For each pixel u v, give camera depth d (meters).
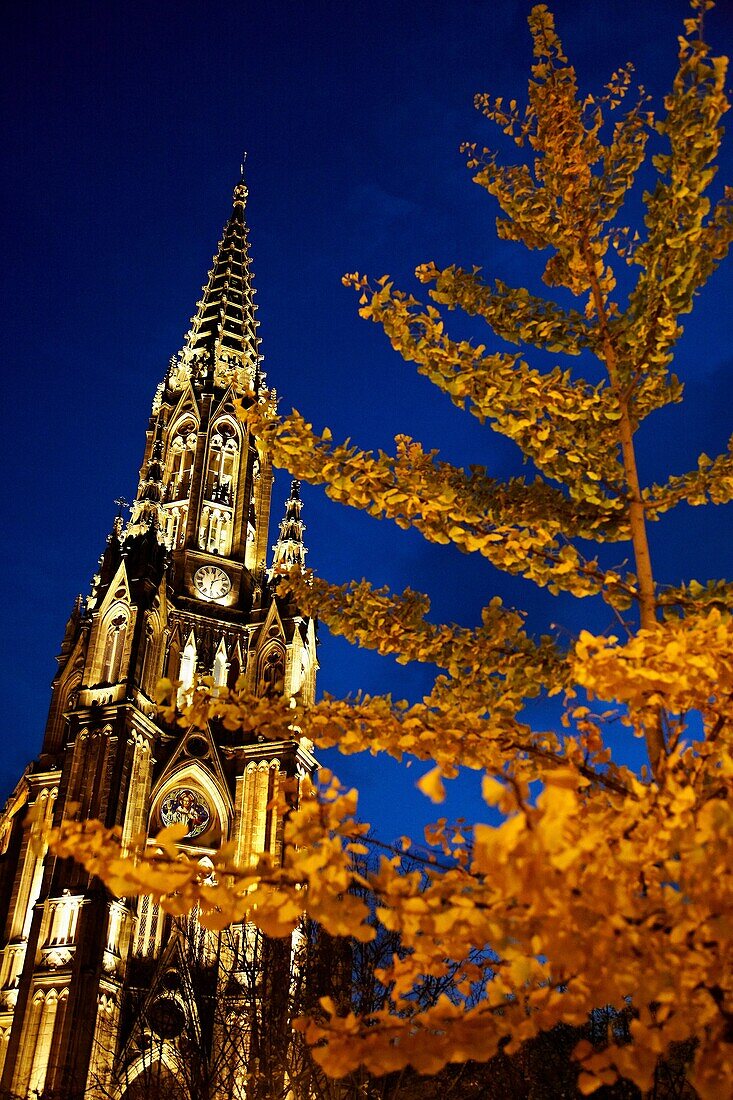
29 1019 50.97
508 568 8.69
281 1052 28.78
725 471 8.99
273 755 64.56
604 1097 18.22
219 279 100.88
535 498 9.20
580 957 4.41
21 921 61.53
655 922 4.73
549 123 10.25
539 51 10.53
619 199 10.10
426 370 8.98
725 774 5.41
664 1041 4.60
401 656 8.67
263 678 71.88
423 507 8.53
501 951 4.52
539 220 10.31
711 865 4.45
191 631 73.31
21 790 69.06
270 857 5.64
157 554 71.50
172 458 85.19
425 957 5.41
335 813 5.43
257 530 83.44
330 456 8.69
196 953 42.34
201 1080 34.34
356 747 7.24
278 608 74.50
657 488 9.29
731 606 8.04
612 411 9.22
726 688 6.47
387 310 9.08
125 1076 43.62
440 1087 22.84
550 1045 21.64
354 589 9.16
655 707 7.30
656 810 5.52
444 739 7.16
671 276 8.93
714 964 4.56
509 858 4.29
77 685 71.56
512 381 8.80
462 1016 4.91
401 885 4.89
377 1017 5.09
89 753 60.53
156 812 61.78
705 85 8.76
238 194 107.75
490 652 8.32
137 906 56.28
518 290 10.15
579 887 4.52
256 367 96.88
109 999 50.41
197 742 65.12
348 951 29.50
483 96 10.66
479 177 10.72
